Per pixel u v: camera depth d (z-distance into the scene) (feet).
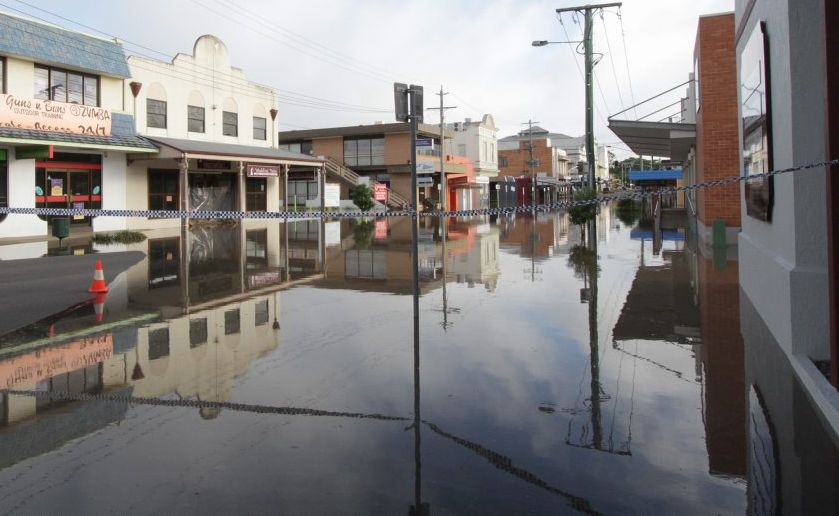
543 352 22.70
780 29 21.47
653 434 14.92
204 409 16.92
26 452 14.12
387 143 153.28
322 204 112.16
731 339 23.85
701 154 64.39
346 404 17.24
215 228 91.20
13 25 66.80
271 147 112.16
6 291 35.70
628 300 32.91
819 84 19.69
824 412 15.57
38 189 71.92
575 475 12.78
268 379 19.70
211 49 97.14
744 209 32.89
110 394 18.30
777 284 22.27
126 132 80.12
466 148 202.08
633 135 77.61
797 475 12.64
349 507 11.50
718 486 12.26
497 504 11.61
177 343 24.53
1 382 19.49
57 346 24.06
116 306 32.40
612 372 20.04
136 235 73.20
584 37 87.30
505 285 39.19
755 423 15.40
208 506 11.58
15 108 65.16
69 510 11.46
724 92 60.08
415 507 11.49
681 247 61.00
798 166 19.53
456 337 25.14
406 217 134.62
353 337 25.35
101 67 76.38
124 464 13.43
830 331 16.83
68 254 55.01
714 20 60.39
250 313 30.66
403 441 14.56
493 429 15.30
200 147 86.22
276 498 11.87
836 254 16.17
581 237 77.15
